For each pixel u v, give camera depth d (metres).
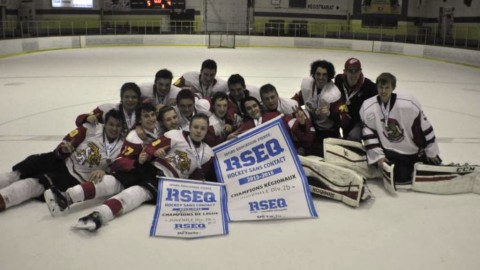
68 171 3.66
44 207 3.56
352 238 3.15
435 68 15.02
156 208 3.37
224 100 4.07
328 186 3.76
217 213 3.39
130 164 3.60
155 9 23.78
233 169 3.79
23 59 15.65
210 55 17.95
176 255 2.90
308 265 2.80
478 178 3.93
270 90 4.21
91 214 3.18
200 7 24.03
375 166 4.19
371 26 23.22
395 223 3.40
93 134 3.73
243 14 24.34
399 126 3.98
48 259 2.82
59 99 8.64
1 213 3.44
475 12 19.27
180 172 3.64
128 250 2.95
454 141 5.93
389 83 3.85
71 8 22.06
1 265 2.74
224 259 2.86
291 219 3.43
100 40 21.28
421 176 3.95
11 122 6.70
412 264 2.83
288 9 24.05
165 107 3.96
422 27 22.88
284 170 3.72
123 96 4.04
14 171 3.70
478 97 9.62
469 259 2.90
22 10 21.06
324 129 4.73
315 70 4.49
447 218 3.49
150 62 15.08
